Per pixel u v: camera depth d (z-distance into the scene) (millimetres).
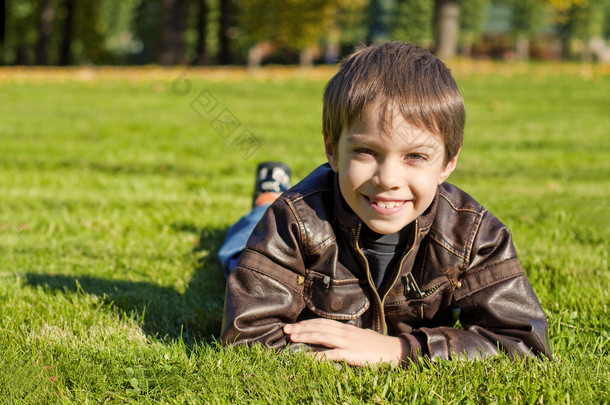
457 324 2506
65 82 15625
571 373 1994
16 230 3969
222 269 3281
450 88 1896
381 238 2070
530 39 65000
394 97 1787
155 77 16953
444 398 1843
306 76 17125
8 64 37469
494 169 6078
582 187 5348
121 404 1903
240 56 43062
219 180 5586
